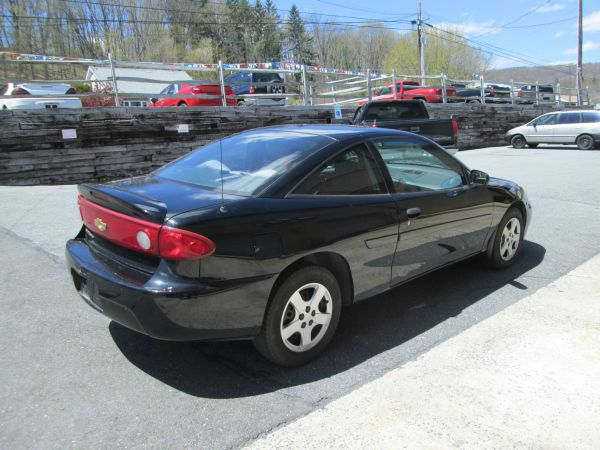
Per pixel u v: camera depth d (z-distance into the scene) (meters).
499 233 4.73
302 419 2.61
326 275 3.16
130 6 52.31
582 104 34.44
